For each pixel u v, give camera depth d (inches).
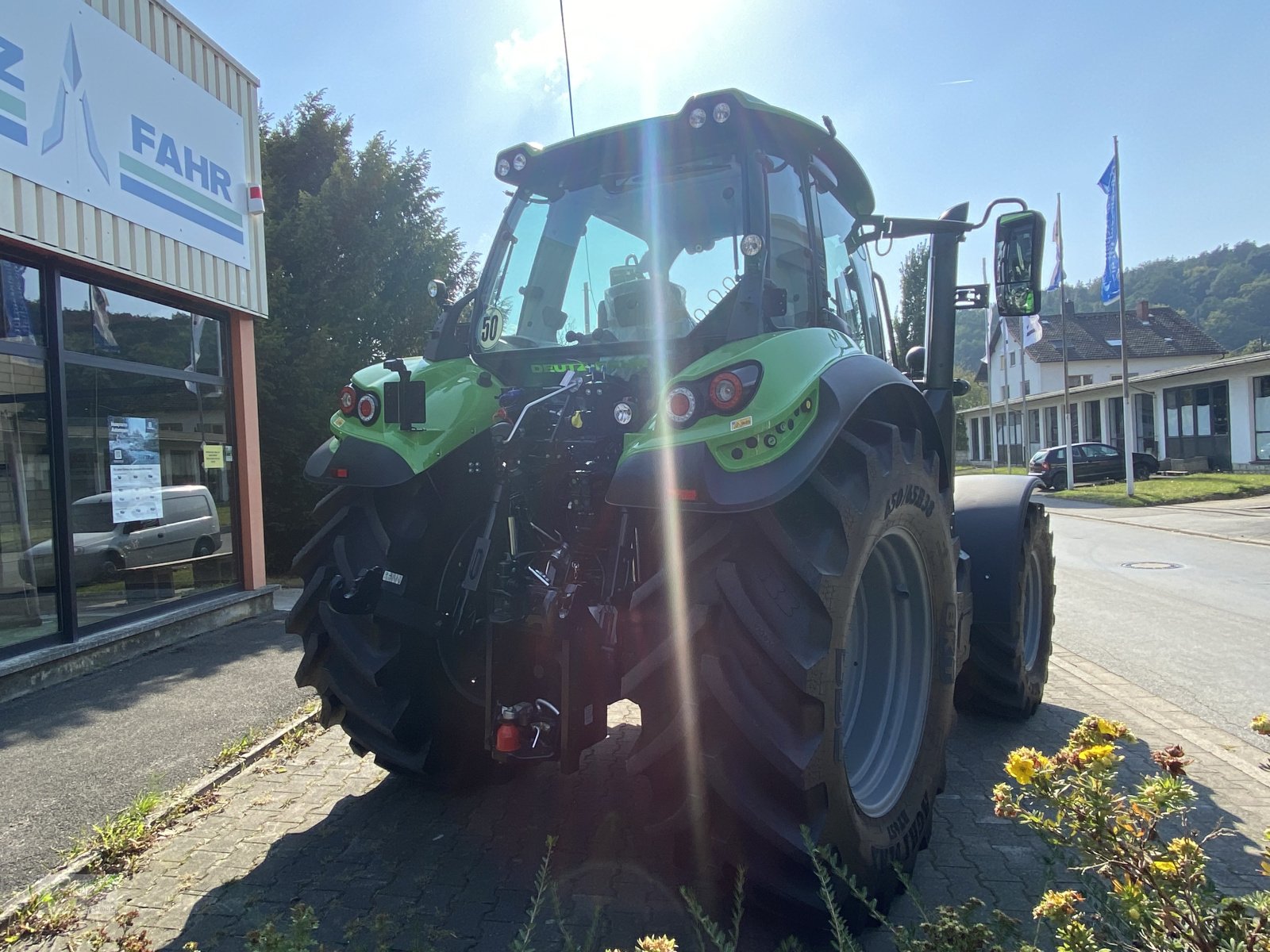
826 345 105.3
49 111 222.7
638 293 123.3
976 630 169.6
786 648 88.3
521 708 106.0
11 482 221.8
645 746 92.3
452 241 507.8
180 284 279.4
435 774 130.6
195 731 173.8
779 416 91.4
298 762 156.6
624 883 109.1
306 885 109.5
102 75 243.0
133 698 199.3
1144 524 624.4
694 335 115.9
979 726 176.9
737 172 118.2
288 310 430.0
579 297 128.6
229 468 316.8
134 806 133.9
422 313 487.5
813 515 97.1
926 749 117.0
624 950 93.5
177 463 287.9
